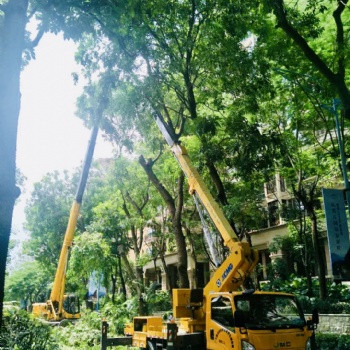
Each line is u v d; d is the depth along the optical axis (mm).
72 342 18219
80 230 36312
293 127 22453
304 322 10039
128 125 16531
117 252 29625
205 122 15898
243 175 16656
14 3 5852
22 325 12102
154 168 26312
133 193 29141
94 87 14820
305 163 22703
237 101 17422
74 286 32969
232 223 17594
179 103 19672
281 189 32312
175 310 12039
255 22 15602
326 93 15555
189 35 15109
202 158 17469
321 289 22125
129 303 24922
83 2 8203
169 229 31109
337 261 11688
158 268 46688
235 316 9461
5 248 5277
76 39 8500
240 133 16234
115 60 13312
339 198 12281
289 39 15500
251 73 15531
